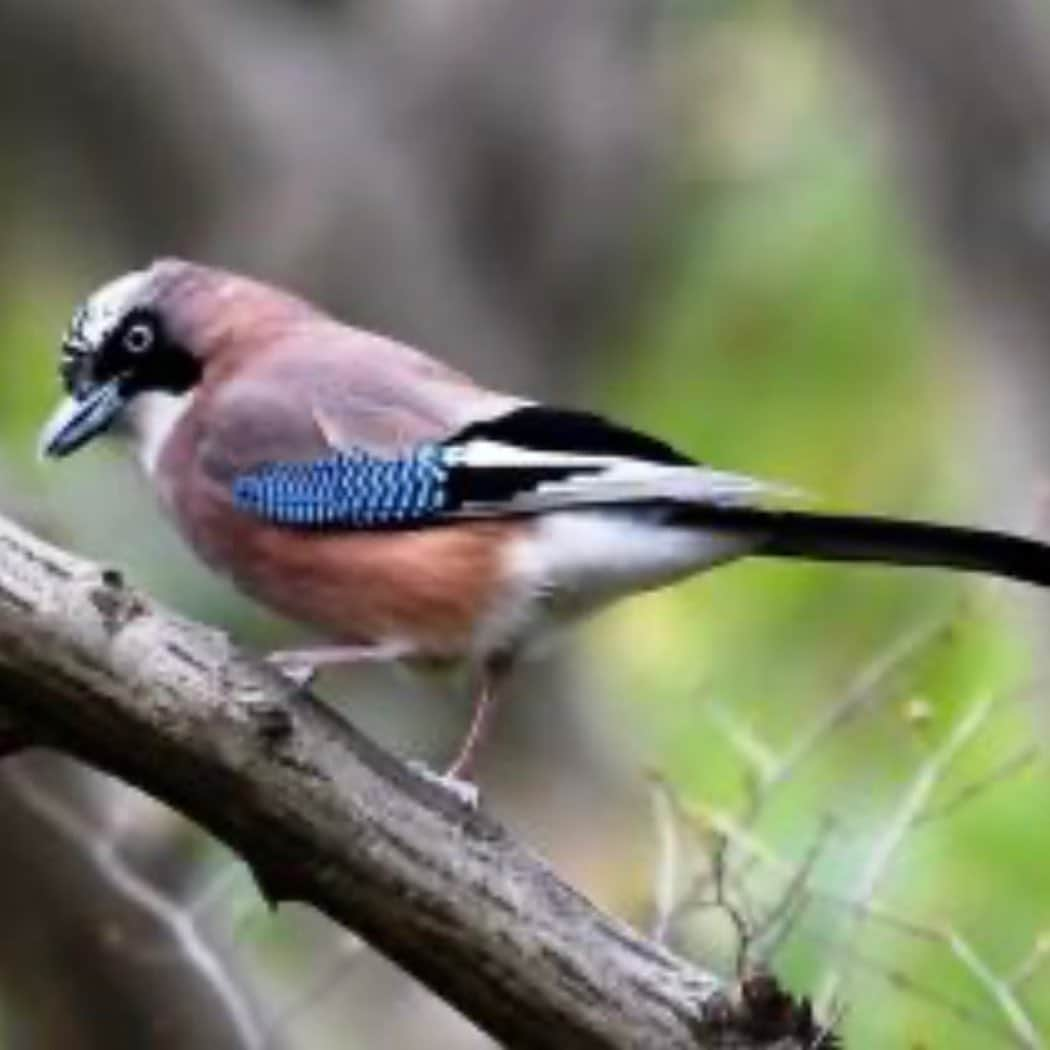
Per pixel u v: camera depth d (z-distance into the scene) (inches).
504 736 605.6
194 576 557.0
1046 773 502.6
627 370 704.4
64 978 462.6
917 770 447.2
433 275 647.8
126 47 629.6
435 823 293.0
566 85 670.5
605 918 294.2
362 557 361.1
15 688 289.3
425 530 358.0
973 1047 456.1
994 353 612.7
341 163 642.2
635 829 581.9
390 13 658.2
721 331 717.9
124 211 643.5
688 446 714.8
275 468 365.4
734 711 573.0
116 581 290.5
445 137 653.9
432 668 369.4
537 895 292.8
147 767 291.6
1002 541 331.6
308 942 532.7
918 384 714.2
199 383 378.3
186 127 633.6
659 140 690.8
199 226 641.0
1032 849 496.4
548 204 665.6
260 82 639.1
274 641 557.3
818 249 723.4
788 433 719.7
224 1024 467.8
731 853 418.0
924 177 618.2
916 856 479.2
